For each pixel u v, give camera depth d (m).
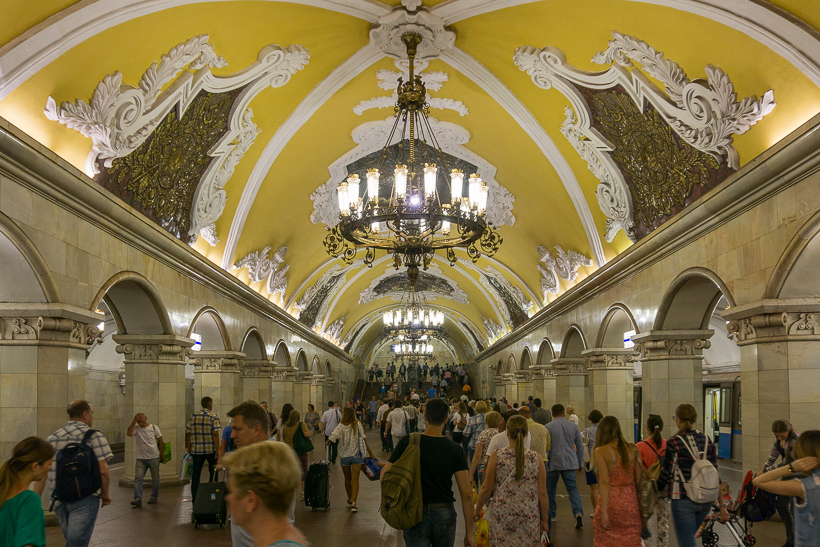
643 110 9.00
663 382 10.41
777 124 6.86
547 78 9.95
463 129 12.76
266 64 9.41
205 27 7.95
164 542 7.02
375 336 48.41
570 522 8.30
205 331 13.84
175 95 8.36
